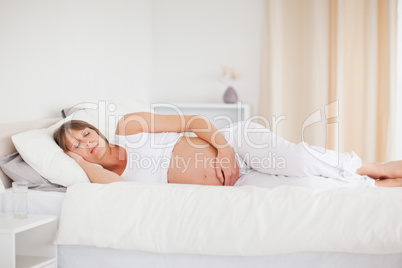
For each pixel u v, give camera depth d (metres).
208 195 1.86
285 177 2.24
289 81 4.34
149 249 1.84
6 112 2.57
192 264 1.85
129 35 4.14
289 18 4.30
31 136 2.23
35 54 2.81
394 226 1.68
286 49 4.32
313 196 1.78
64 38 3.11
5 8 2.55
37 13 2.82
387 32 4.02
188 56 4.68
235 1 4.54
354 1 4.12
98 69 3.58
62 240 1.91
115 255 1.92
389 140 4.04
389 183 2.31
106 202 1.91
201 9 4.62
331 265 1.76
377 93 4.13
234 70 4.38
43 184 2.17
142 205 1.88
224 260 1.83
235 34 4.55
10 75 2.59
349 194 1.77
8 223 1.84
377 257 1.73
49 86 2.95
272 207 1.78
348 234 1.70
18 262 1.90
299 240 1.72
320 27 4.20
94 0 3.50
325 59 4.21
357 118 4.21
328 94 4.25
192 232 1.80
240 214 1.79
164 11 4.70
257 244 1.75
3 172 2.22
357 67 4.17
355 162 2.26
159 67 4.73
